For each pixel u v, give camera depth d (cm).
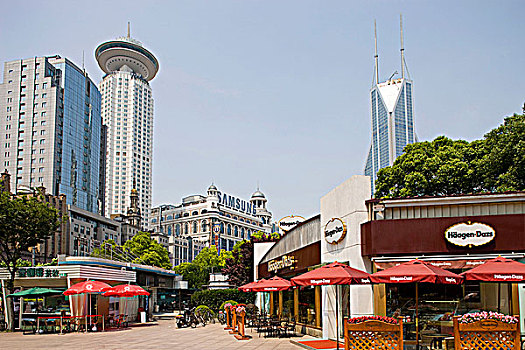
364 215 1802
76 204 13375
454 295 1627
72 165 13375
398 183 3778
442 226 1630
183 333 2658
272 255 3362
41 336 2633
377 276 1351
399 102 19250
